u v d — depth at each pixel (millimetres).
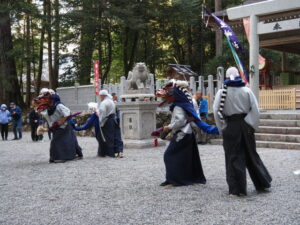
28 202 5457
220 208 4844
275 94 16750
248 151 5449
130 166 8484
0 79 27750
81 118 18641
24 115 26141
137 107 12289
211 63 25734
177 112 6168
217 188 6016
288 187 5941
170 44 37906
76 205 5203
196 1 31016
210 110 15234
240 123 5395
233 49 15234
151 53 35250
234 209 4773
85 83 31219
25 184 6797
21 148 13445
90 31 28344
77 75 30672
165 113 15992
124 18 27453
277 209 4730
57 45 29969
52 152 9555
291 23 13734
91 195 5777
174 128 6219
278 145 11078
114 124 10242
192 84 15695
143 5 29906
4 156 11234
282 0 13773
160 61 36281
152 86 16062
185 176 6293
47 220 4531
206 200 5273
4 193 6082
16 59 29781
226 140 5461
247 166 5570
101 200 5453
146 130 12516
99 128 10320
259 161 5617
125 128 12734
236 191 5379
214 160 8984
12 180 7234
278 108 16672
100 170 8070
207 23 18844
